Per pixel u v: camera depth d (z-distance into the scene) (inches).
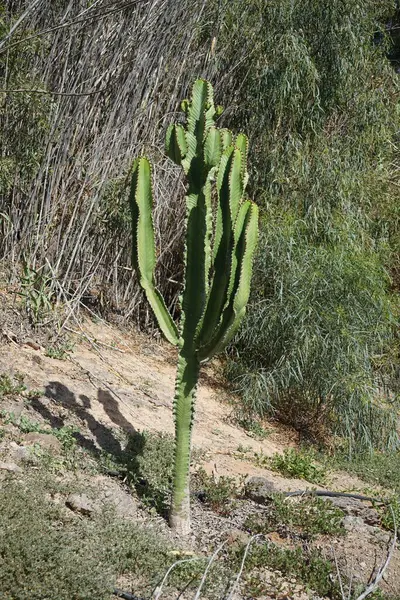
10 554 130.1
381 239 330.6
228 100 311.9
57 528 146.1
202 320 156.4
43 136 249.4
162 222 293.6
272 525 177.2
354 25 325.7
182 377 159.5
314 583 155.0
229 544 162.1
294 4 306.3
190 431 161.5
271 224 284.0
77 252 263.4
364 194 319.3
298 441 256.2
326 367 260.1
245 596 145.6
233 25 299.9
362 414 260.8
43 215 254.5
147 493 174.7
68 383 219.9
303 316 260.4
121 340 277.7
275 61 297.9
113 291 289.3
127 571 143.0
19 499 149.2
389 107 346.0
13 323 234.2
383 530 188.7
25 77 242.8
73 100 255.3
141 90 267.6
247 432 249.6
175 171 292.2
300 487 208.5
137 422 215.8
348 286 273.9
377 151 343.9
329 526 177.0
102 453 185.2
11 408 189.8
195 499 183.2
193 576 144.1
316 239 299.0
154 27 265.9
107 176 263.0
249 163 308.7
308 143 309.4
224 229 153.9
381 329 283.3
